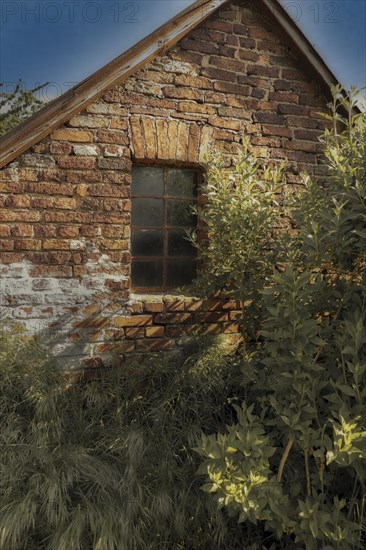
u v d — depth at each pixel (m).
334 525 2.39
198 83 4.26
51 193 3.86
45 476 2.87
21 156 3.78
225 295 4.12
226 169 4.36
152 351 4.20
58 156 3.87
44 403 3.40
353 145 3.03
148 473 3.08
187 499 2.95
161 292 4.40
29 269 3.84
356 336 2.48
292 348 2.62
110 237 4.04
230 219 3.75
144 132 4.08
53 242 3.88
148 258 4.36
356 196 2.74
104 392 3.82
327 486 2.87
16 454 3.06
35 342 3.82
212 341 4.12
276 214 4.27
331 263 2.89
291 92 4.62
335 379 2.79
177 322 4.29
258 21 4.48
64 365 3.90
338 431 2.29
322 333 2.80
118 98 4.00
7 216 3.76
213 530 2.89
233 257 3.82
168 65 4.16
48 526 2.69
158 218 4.38
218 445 2.51
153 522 2.84
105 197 4.00
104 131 3.97
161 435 3.43
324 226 2.68
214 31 4.32
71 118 3.87
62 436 3.33
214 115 4.32
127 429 3.46
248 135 4.45
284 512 2.46
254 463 2.45
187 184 4.47
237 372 3.95
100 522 2.66
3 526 2.60
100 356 4.04
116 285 4.07
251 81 4.46
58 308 3.92
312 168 4.70
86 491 2.95
